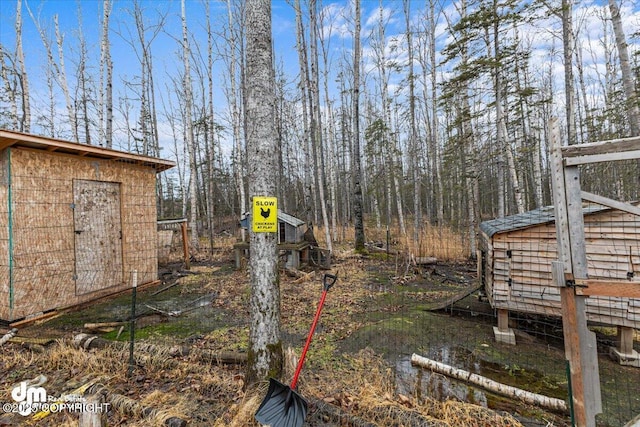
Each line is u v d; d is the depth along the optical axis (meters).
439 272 7.97
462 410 2.29
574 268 1.83
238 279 7.09
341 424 2.21
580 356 1.81
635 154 1.67
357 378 2.87
